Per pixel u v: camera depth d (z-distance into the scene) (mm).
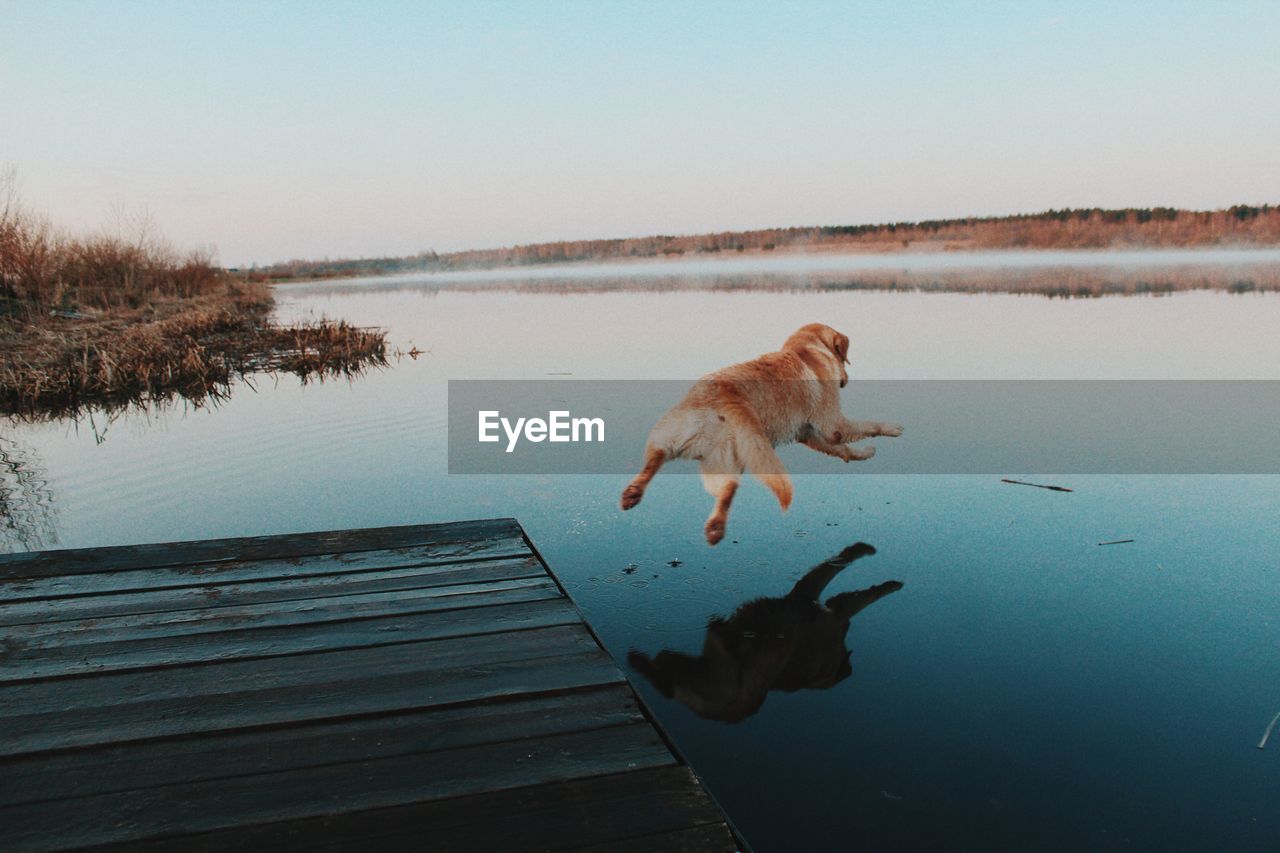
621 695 2322
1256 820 2219
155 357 9750
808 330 5324
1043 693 2854
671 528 4527
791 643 3246
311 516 4844
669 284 27938
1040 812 2258
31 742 2088
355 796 1883
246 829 1775
